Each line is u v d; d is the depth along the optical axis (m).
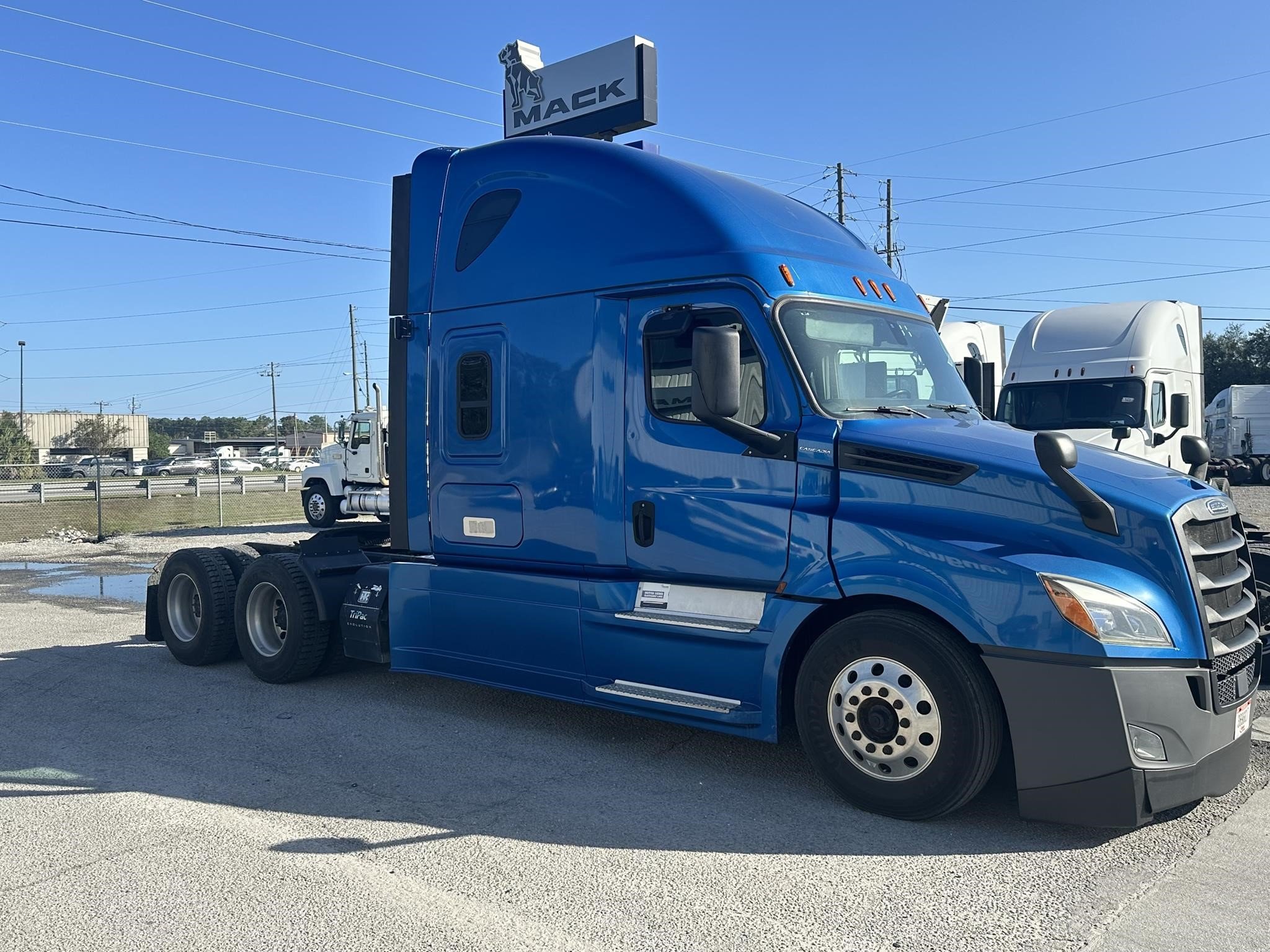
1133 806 3.95
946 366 5.76
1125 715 3.96
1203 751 4.10
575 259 5.64
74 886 3.87
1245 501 24.67
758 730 4.83
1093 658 3.98
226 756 5.56
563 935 3.45
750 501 4.92
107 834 4.41
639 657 5.32
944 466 4.49
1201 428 16.33
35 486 28.67
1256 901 3.66
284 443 123.88
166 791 4.97
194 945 3.40
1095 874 3.90
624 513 5.41
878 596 4.61
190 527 23.28
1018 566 4.13
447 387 6.26
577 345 5.59
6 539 20.77
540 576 5.77
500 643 5.97
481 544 6.10
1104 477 4.39
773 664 4.78
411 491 6.50
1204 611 4.14
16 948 3.39
